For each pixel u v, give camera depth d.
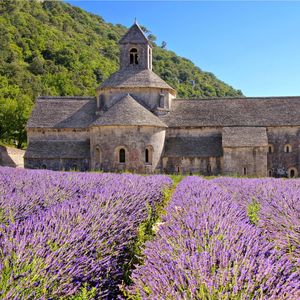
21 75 91.81
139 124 35.44
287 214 8.27
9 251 4.55
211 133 39.94
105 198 9.38
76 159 38.72
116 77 41.59
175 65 140.00
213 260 4.57
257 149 36.66
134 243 7.72
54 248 4.89
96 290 4.79
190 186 15.30
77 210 7.34
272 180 21.58
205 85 134.25
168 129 40.38
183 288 4.04
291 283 4.09
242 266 4.41
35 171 23.00
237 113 41.22
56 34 123.94
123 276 6.39
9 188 11.59
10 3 123.81
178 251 5.24
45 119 41.62
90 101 44.56
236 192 14.16
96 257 5.39
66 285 4.30
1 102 65.44
